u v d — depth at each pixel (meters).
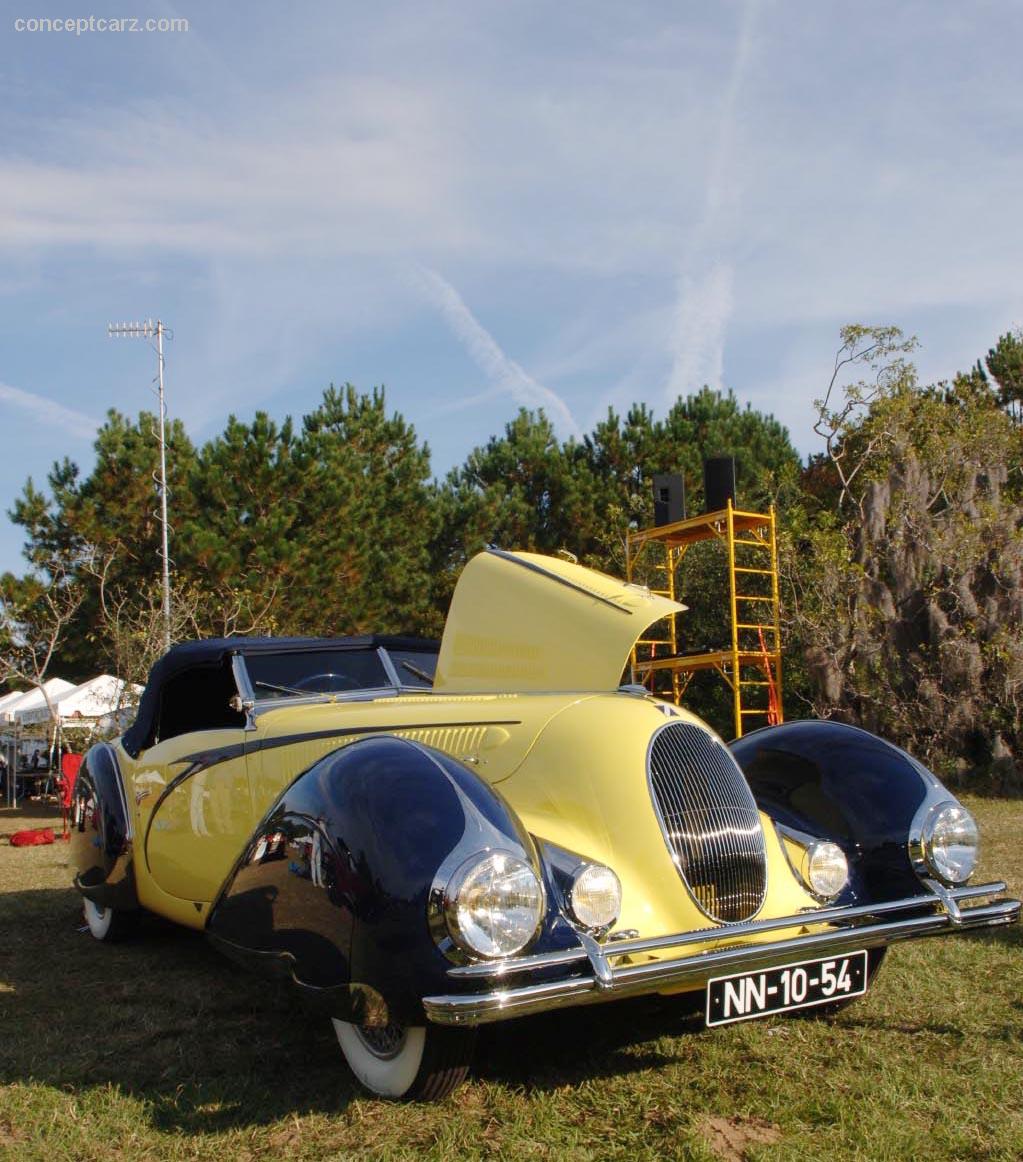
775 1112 2.76
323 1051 3.25
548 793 3.10
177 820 4.18
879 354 17.95
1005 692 11.88
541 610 3.88
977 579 12.95
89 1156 2.53
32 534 19.00
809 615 13.70
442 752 2.81
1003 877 5.81
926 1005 3.63
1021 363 25.09
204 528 18.11
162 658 4.68
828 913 2.94
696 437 23.36
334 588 18.84
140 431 19.80
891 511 13.52
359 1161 2.48
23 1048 3.32
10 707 15.94
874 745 3.61
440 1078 2.71
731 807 3.12
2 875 6.95
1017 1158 2.49
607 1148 2.56
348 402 23.38
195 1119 2.73
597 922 2.66
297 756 3.59
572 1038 3.33
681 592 16.16
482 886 2.42
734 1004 2.78
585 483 22.11
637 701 3.31
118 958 4.53
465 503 22.38
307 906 2.69
